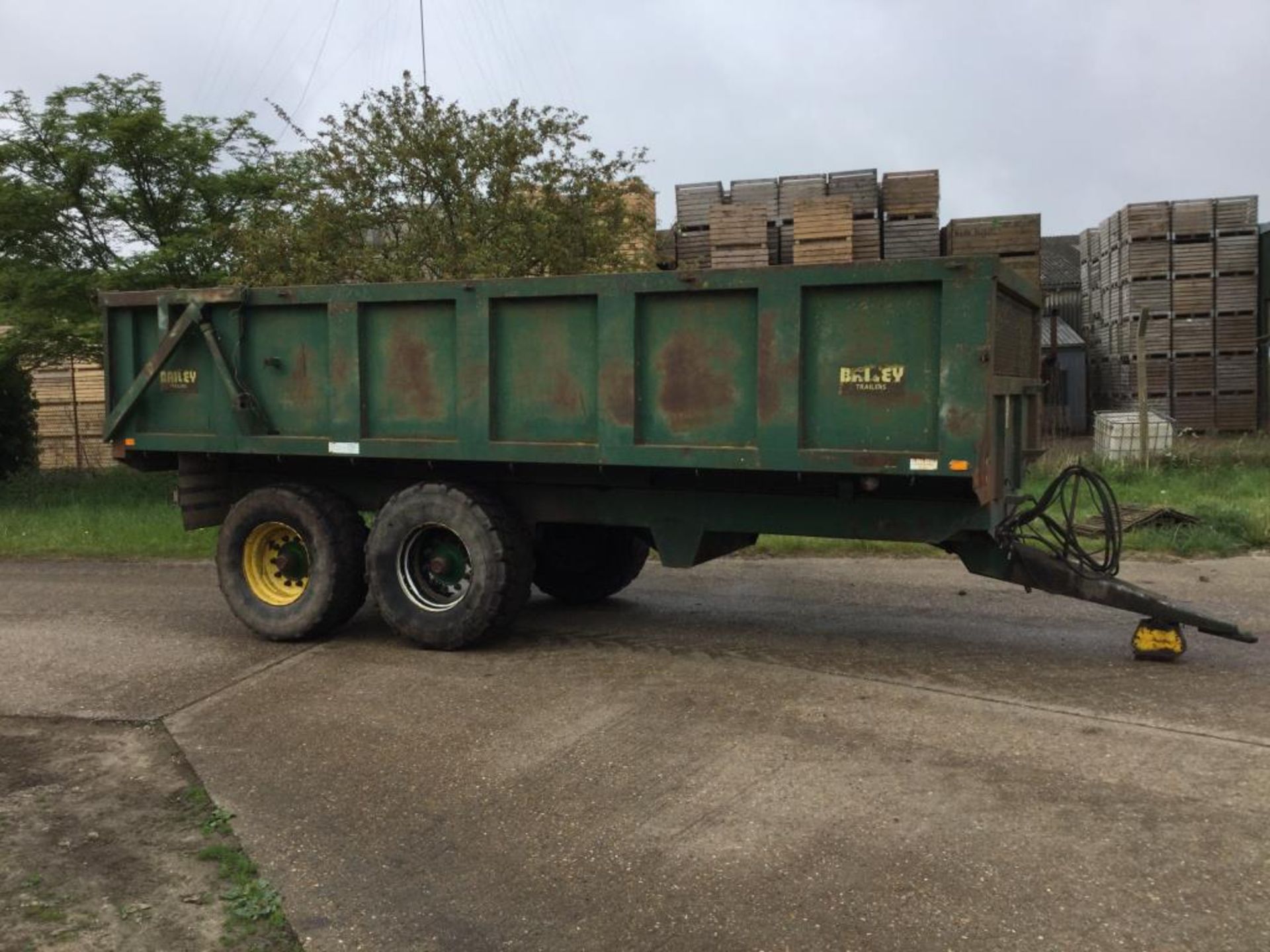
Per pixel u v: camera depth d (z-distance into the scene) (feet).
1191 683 19.24
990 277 17.85
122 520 43.52
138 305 25.02
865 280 18.65
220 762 16.47
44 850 13.65
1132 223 66.64
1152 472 45.83
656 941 11.05
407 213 47.32
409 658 22.20
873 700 18.42
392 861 13.05
